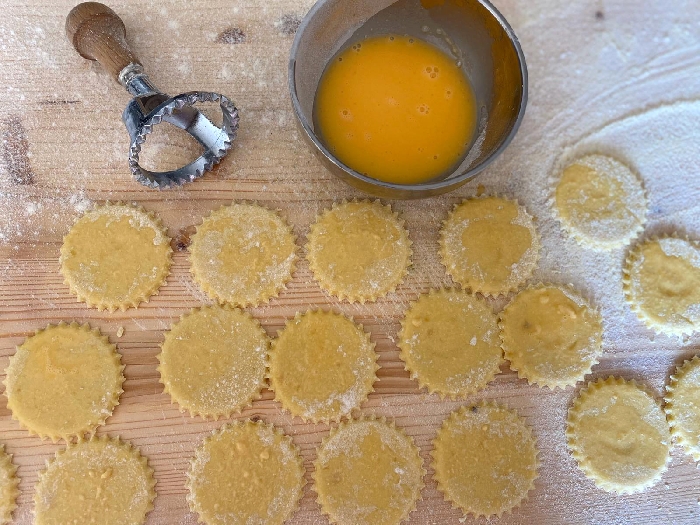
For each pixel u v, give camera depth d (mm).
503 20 270
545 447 311
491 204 317
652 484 312
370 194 303
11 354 302
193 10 324
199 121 308
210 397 299
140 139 262
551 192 323
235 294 306
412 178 290
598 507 311
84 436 297
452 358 309
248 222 311
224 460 298
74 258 305
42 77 317
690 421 315
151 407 301
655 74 332
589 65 331
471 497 303
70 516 289
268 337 309
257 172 317
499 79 288
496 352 312
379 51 295
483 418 309
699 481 316
